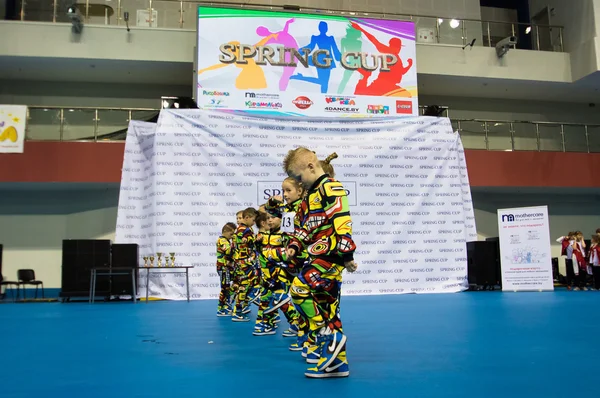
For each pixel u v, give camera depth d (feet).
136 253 42.47
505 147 62.59
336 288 12.00
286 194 14.83
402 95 54.08
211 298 42.91
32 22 56.70
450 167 48.19
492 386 10.66
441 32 66.28
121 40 57.77
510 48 66.74
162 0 60.08
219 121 44.65
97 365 13.73
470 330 20.27
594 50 64.90
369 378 11.62
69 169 51.70
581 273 53.83
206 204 43.42
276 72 51.65
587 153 64.28
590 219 71.61
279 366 13.48
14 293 55.83
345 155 46.19
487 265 52.24
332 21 53.57
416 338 18.16
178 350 16.34
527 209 49.57
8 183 52.34
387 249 45.80
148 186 43.57
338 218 11.75
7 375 12.39
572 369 12.44
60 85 64.85
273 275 19.74
